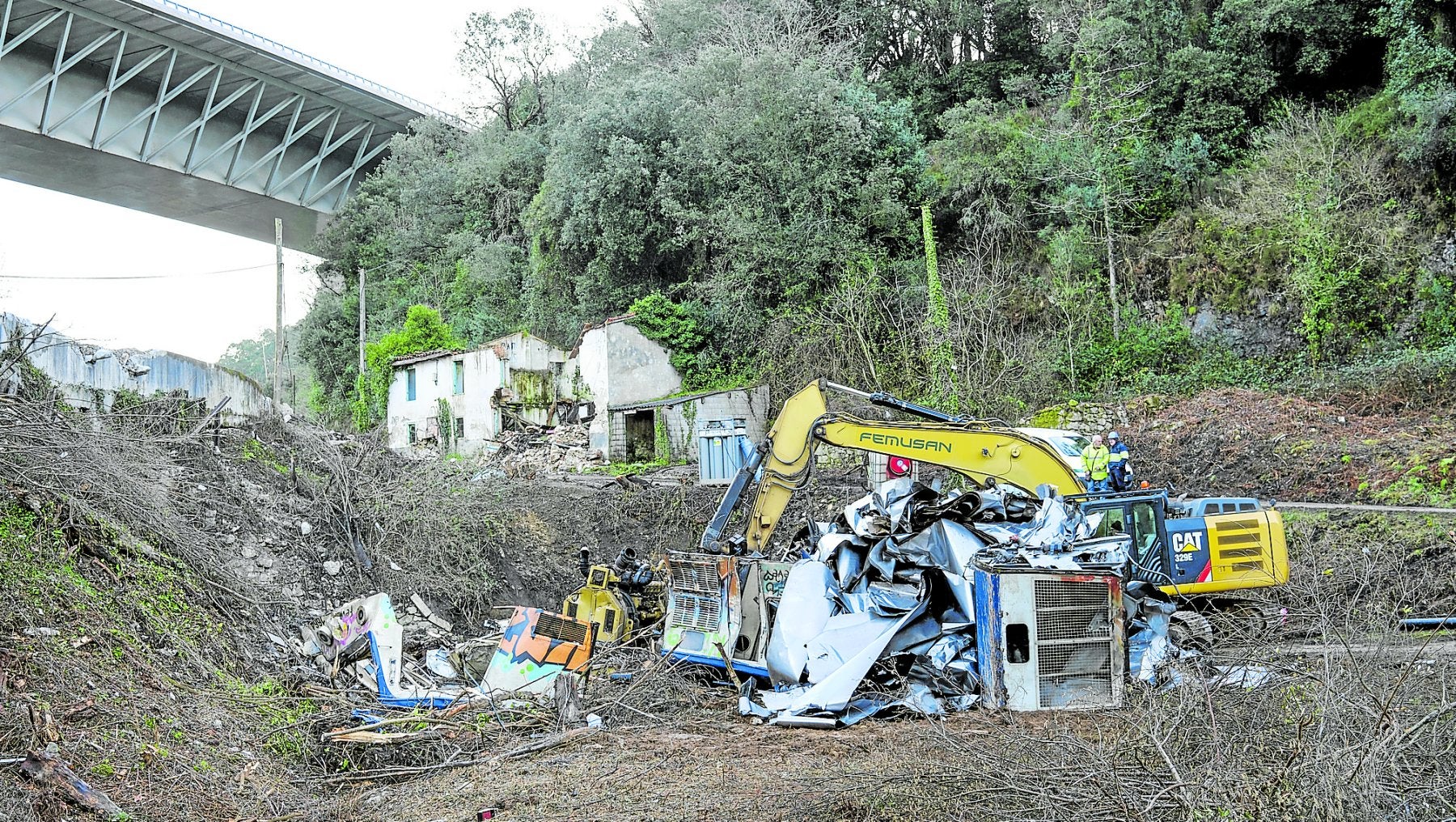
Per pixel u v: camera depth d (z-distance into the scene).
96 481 10.38
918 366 28.70
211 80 48.31
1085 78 33.91
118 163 48.47
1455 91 25.94
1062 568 8.83
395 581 13.77
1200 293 28.83
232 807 7.10
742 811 6.39
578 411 34.00
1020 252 32.41
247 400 18.19
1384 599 9.17
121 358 14.09
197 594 10.31
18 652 7.36
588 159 38.88
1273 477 20.89
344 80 50.97
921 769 6.56
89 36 42.31
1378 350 25.34
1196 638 10.48
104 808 6.31
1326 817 4.98
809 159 34.56
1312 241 26.58
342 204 58.34
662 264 39.62
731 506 12.83
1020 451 12.93
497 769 7.86
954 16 41.56
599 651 11.18
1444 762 5.54
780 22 40.81
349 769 8.30
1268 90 31.48
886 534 10.49
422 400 36.94
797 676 9.40
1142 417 25.30
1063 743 6.39
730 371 35.09
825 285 33.78
